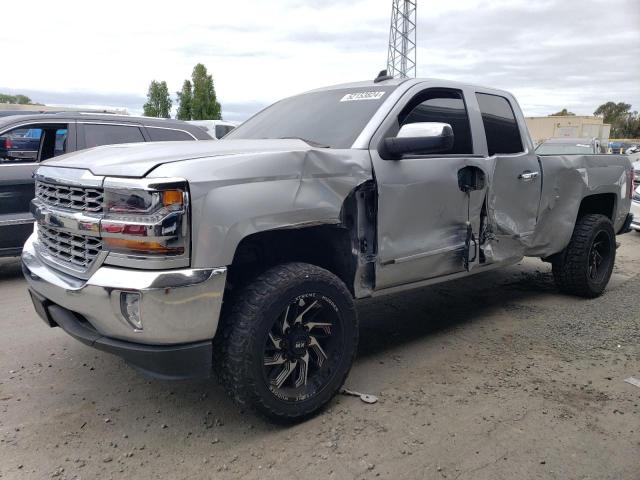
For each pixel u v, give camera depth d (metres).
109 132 6.94
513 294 5.80
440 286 6.10
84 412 3.31
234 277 3.24
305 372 3.17
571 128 34.62
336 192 3.23
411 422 3.17
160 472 2.72
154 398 3.49
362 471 2.72
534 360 4.05
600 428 3.11
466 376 3.78
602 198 5.88
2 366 3.95
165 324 2.67
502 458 2.81
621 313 5.15
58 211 3.03
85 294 2.77
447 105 4.18
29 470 2.73
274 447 2.93
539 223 4.90
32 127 6.46
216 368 3.02
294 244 3.49
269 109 4.78
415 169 3.68
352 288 3.53
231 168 2.84
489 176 4.25
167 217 2.62
